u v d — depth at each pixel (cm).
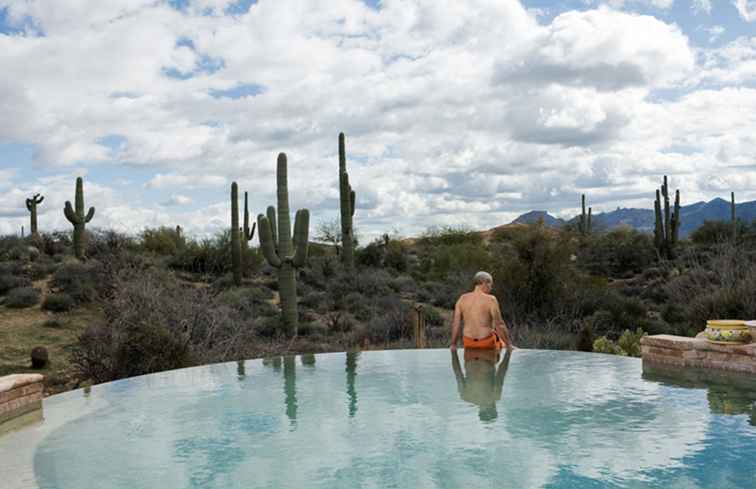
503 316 1642
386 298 2234
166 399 604
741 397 546
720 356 670
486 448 415
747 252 1566
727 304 1304
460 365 750
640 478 354
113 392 642
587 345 1134
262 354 1298
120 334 1074
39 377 584
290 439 452
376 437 449
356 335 1647
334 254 3572
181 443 450
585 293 1645
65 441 461
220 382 691
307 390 632
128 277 1684
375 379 680
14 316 1811
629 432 443
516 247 1730
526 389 596
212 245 2869
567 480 353
